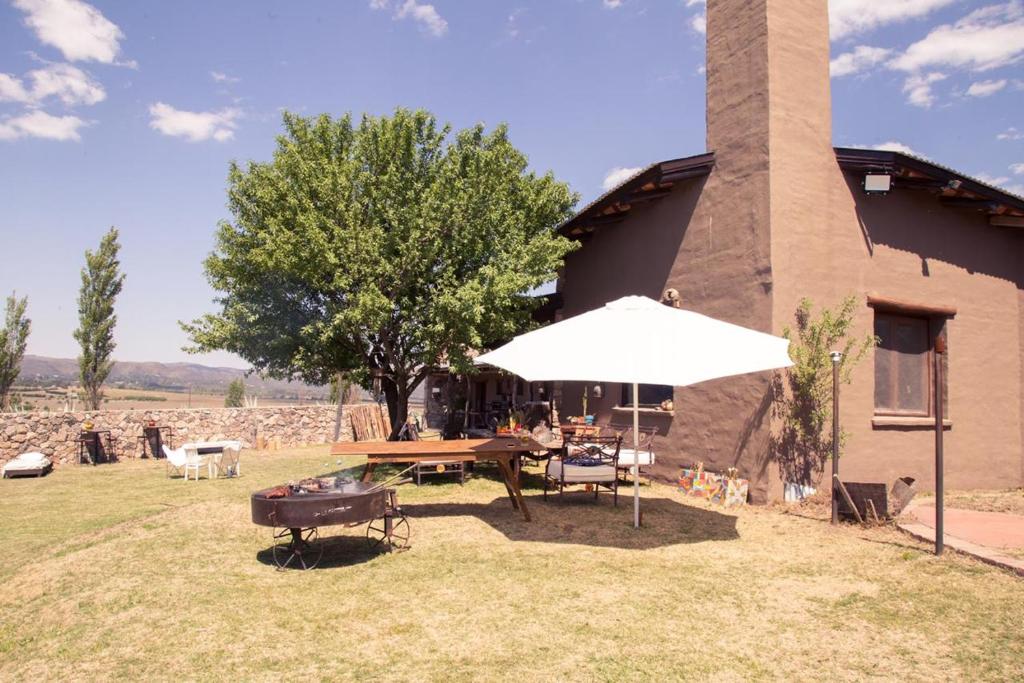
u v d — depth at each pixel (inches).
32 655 173.0
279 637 181.0
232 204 477.1
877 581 223.6
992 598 202.1
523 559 253.0
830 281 381.1
